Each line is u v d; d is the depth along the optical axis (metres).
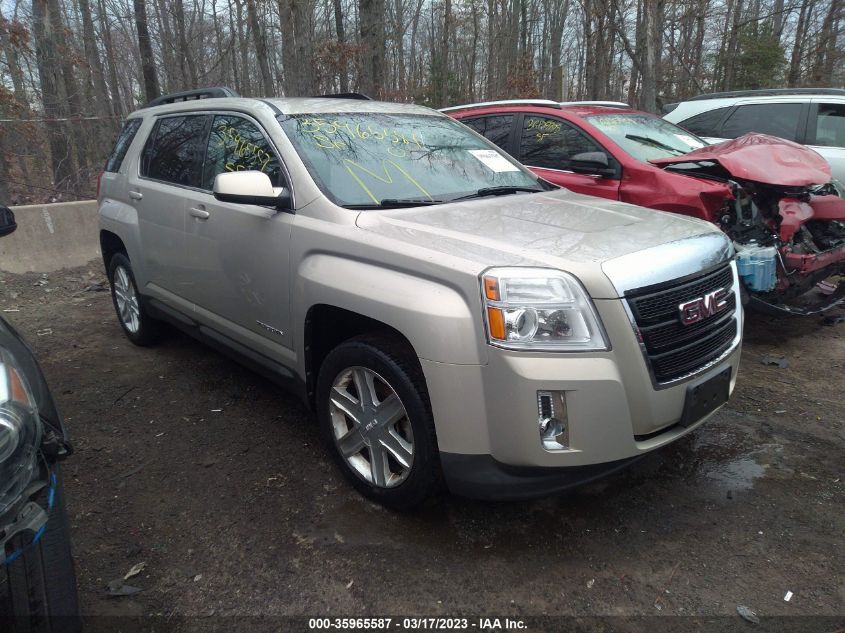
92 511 2.99
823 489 3.11
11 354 2.06
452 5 24.95
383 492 2.89
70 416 3.94
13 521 1.73
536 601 2.43
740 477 3.23
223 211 3.61
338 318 3.09
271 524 2.88
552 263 2.43
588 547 2.71
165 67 23.39
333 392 3.06
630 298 2.43
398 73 27.25
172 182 4.25
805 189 5.01
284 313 3.27
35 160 11.43
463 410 2.45
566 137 5.72
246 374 4.57
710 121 8.27
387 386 2.79
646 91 12.28
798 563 2.61
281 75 25.53
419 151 3.69
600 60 18.97
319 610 2.40
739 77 21.02
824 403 4.02
